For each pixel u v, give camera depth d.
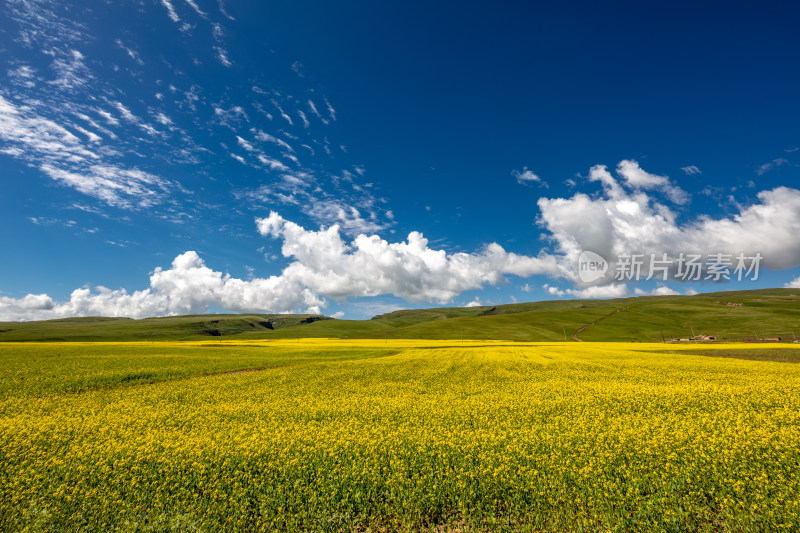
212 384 23.41
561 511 6.03
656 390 16.47
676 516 5.60
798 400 13.59
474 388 20.03
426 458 7.95
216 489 6.83
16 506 6.74
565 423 10.59
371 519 6.15
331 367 33.25
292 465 7.71
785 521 5.41
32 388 23.02
